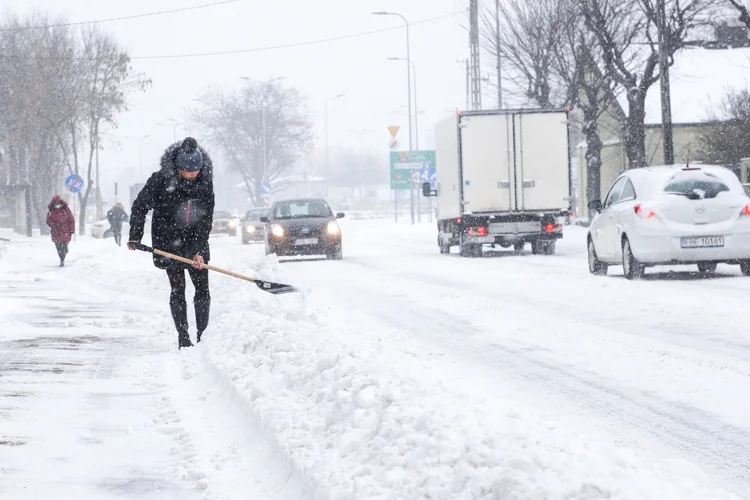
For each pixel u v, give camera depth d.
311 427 7.23
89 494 6.37
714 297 18.12
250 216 64.38
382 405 7.04
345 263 33.94
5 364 11.79
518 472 5.05
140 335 14.86
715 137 61.47
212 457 7.30
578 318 15.72
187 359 12.27
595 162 56.56
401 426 6.37
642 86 51.69
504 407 7.01
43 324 16.39
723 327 14.28
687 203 22.02
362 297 20.47
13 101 78.25
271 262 21.19
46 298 22.20
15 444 7.66
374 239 59.19
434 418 6.32
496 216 35.53
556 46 54.91
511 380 10.46
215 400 9.47
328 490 5.71
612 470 5.21
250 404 8.37
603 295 19.19
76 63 77.88
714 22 49.03
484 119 35.38
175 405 9.31
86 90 77.56
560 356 12.02
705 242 22.00
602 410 8.90
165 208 13.37
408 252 42.09
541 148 35.50
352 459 6.23
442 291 21.19
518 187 35.47
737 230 22.06
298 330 12.05
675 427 8.19
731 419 8.45
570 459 5.42
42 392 9.88
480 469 5.25
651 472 5.48
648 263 22.34
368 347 10.38
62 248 38.59
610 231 23.81
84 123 78.94
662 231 21.94
